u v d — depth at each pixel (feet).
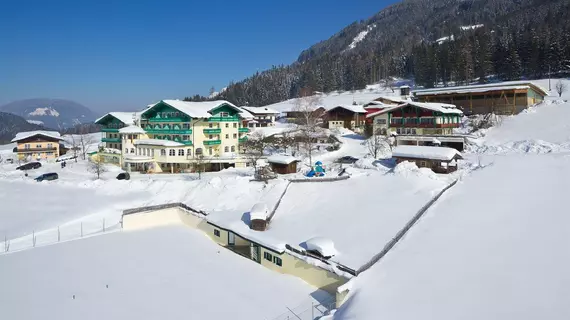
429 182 119.65
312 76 561.84
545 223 85.76
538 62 369.50
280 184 134.62
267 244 96.17
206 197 139.95
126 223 122.83
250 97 595.47
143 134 213.66
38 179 169.68
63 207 135.54
